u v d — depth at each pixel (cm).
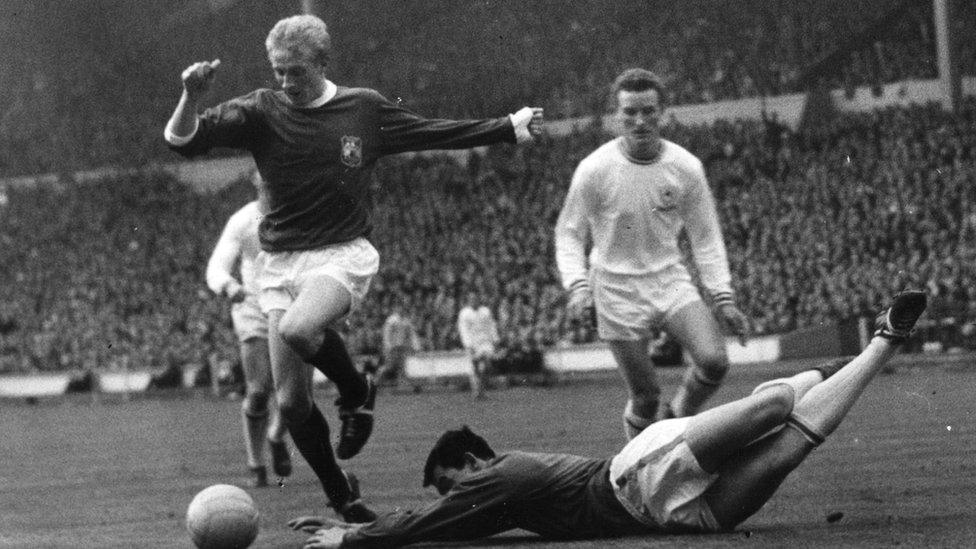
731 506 579
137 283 4000
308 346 663
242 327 1053
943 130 2905
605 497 589
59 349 3953
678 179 813
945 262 2578
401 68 4466
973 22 3375
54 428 2261
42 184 4725
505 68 4212
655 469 577
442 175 3622
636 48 3884
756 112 3522
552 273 3081
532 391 2691
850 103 3381
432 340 3130
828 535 581
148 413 2681
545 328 2939
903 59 3350
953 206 2723
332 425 1688
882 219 2756
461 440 607
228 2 4994
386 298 3259
